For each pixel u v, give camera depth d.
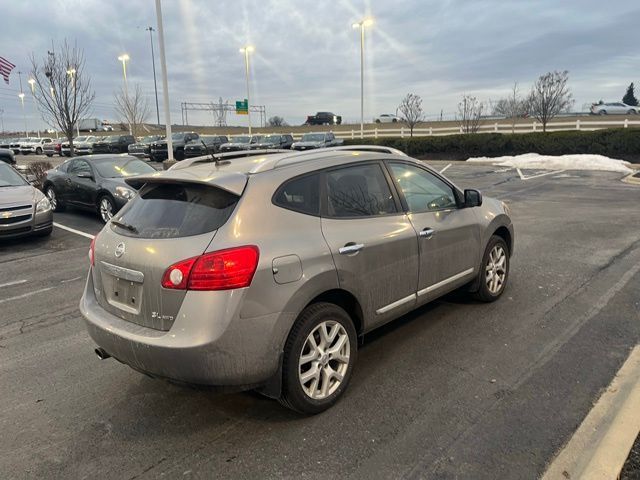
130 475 2.69
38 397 3.54
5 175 9.56
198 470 2.71
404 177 4.07
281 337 2.91
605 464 2.53
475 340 4.20
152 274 2.88
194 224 2.96
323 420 3.13
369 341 4.26
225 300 2.73
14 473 2.73
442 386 3.48
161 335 2.83
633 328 4.31
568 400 3.23
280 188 3.13
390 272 3.65
